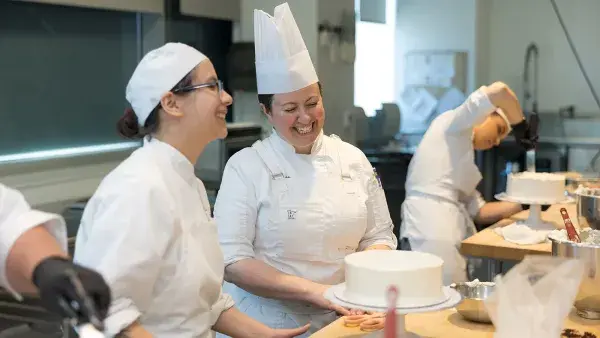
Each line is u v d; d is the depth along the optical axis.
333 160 2.20
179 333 1.58
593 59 5.30
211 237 1.68
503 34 5.52
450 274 3.09
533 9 5.43
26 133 3.48
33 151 3.53
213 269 1.68
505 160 4.88
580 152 5.08
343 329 1.74
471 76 5.20
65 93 3.68
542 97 5.46
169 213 1.53
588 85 5.33
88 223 1.51
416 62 5.18
